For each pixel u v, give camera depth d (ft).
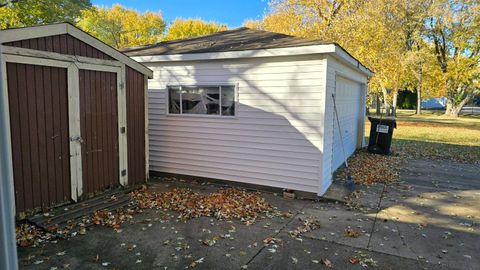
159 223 15.83
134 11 110.22
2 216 2.92
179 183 23.41
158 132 25.08
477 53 78.89
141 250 13.00
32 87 14.93
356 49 58.44
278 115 20.74
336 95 24.14
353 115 33.99
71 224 15.01
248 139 21.85
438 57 85.20
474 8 72.90
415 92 127.03
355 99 34.73
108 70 18.84
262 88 21.03
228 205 18.35
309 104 19.77
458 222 16.47
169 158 24.84
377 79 71.36
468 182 24.22
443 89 89.81
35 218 14.90
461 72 80.74
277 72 20.49
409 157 33.40
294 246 13.56
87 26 101.50
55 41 15.79
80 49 17.11
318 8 61.11
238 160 22.35
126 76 20.22
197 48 23.71
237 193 20.95
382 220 16.62
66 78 16.44
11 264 3.02
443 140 46.39
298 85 19.98
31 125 14.97
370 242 14.02
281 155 20.92
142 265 11.85
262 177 21.67
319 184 19.81
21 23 57.93
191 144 23.91
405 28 73.92
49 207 15.90
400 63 71.15
